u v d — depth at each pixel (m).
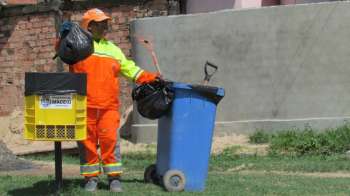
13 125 18.69
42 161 14.40
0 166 12.41
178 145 8.72
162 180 9.03
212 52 15.91
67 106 7.92
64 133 7.93
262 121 15.48
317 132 14.93
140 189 8.88
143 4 17.83
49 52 18.53
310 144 14.16
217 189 9.14
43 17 18.56
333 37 15.10
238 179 10.46
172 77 16.19
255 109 15.60
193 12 18.62
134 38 16.55
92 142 8.59
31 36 18.78
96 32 8.55
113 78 8.57
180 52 16.14
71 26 8.44
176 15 16.44
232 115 15.77
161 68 16.23
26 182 9.80
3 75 19.25
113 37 17.94
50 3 18.34
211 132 8.80
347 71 15.03
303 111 15.27
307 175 11.60
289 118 15.34
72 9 18.25
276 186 9.71
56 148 8.43
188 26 16.09
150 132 16.17
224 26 15.82
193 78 16.05
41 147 17.08
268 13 15.51
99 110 8.48
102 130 8.54
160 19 16.28
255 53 15.60
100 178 9.89
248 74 15.65
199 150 8.77
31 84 7.90
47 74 7.89
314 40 15.20
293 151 14.18
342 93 15.07
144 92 8.69
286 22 15.37
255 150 14.36
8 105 19.19
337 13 15.08
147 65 16.31
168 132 8.80
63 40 8.38
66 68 18.41
